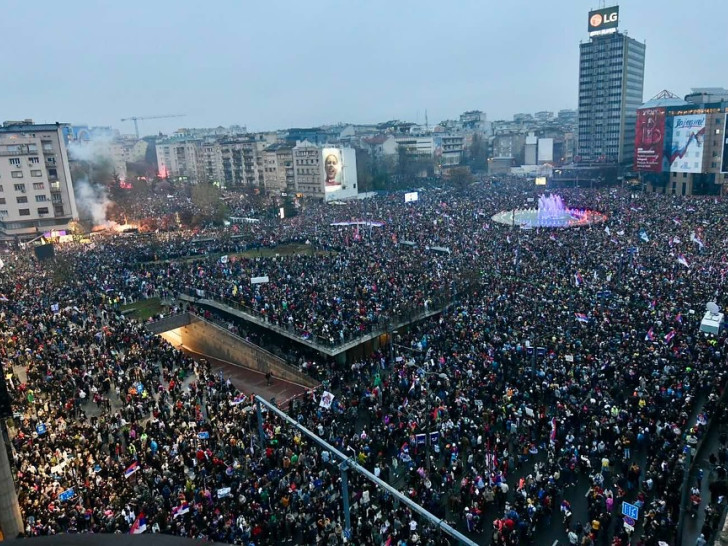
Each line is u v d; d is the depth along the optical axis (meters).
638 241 63.81
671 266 53.47
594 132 181.75
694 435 29.25
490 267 57.84
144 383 38.75
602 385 33.50
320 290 53.06
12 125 112.38
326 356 45.47
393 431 31.52
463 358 38.16
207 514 24.88
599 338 38.53
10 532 23.36
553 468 27.83
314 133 199.12
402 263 60.50
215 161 186.50
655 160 127.00
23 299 55.88
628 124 180.62
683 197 99.75
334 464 28.58
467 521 24.98
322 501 26.08
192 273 63.09
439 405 33.31
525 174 182.75
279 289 54.38
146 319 53.75
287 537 25.19
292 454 30.12
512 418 31.56
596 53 176.25
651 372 33.84
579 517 25.69
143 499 25.86
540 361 36.91
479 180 163.12
